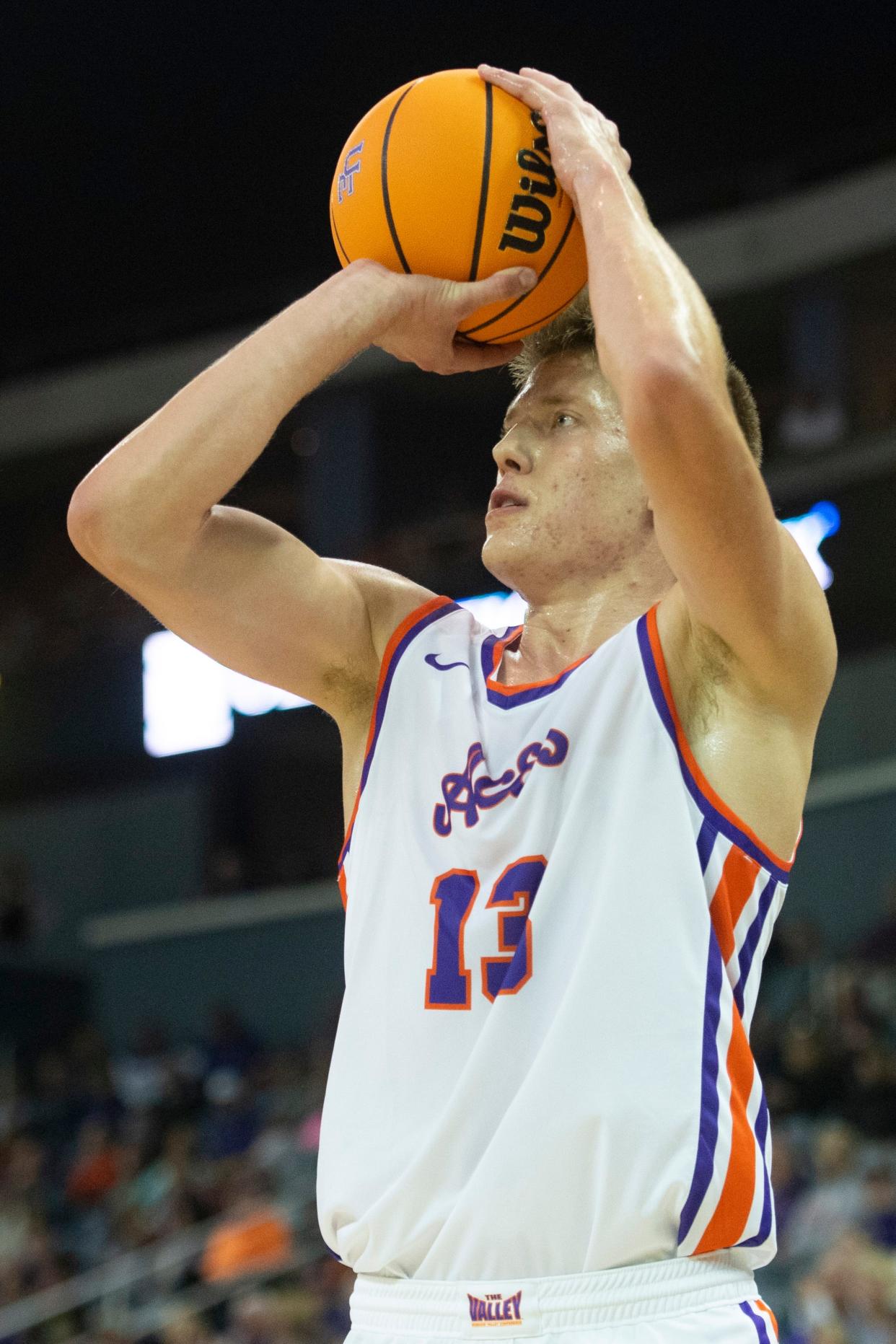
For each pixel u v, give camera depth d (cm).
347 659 280
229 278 2259
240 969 2130
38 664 2456
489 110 268
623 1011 223
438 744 257
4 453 2423
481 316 277
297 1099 1638
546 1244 218
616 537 268
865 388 2073
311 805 2353
